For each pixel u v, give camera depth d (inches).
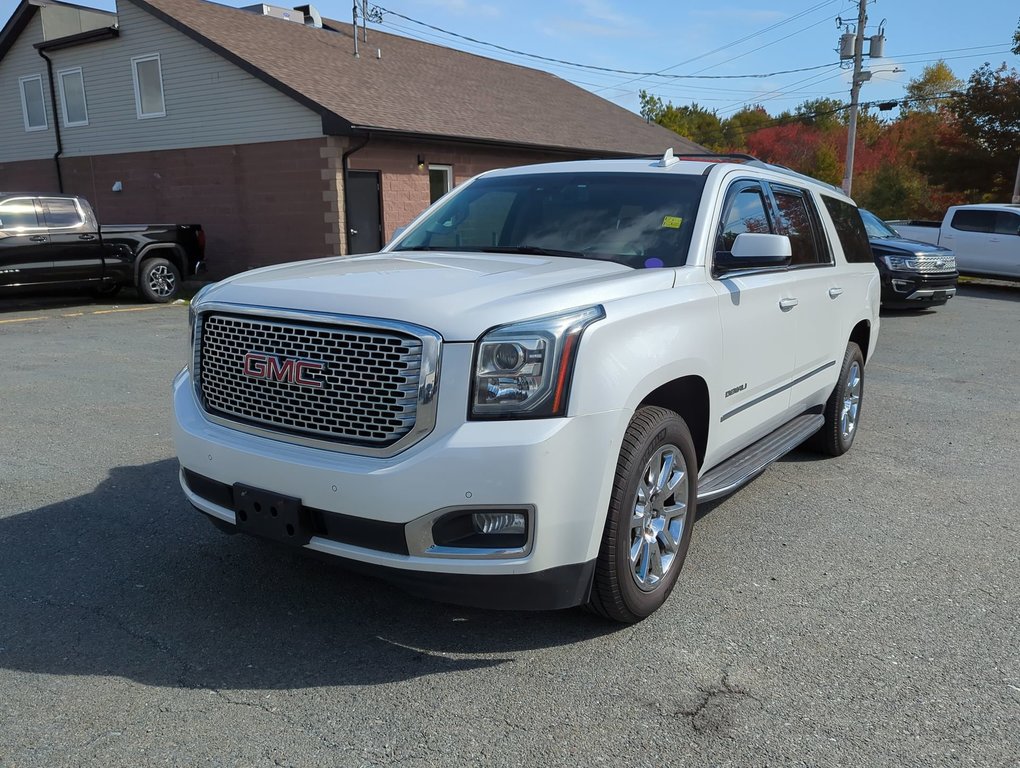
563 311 115.5
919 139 1852.9
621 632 134.3
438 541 111.7
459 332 109.7
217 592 145.2
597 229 161.0
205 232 731.4
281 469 118.0
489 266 140.9
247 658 123.9
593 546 118.9
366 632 132.6
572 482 113.0
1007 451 249.0
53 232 509.7
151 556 159.2
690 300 138.8
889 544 174.4
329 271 137.6
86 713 108.8
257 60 673.0
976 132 1279.5
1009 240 751.7
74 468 210.4
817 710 113.3
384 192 682.8
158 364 351.9
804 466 231.5
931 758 103.3
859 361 241.8
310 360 117.6
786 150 2348.7
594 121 1029.2
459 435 109.0
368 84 748.0
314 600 143.1
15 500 187.3
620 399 117.8
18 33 816.3
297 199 663.1
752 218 173.3
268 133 666.8
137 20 722.8
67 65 786.8
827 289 203.8
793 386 192.2
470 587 113.6
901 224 844.6
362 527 113.3
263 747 102.8
